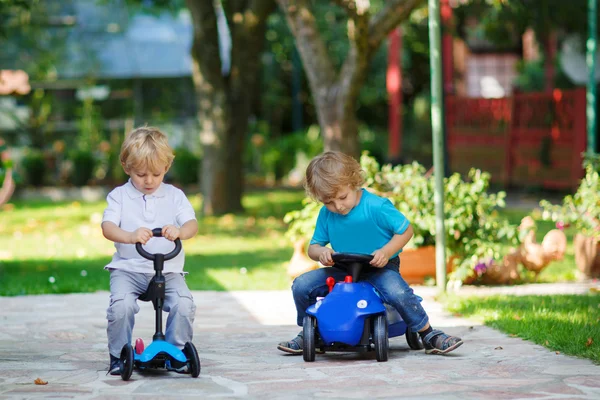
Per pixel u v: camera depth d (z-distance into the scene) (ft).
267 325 24.17
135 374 17.38
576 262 33.50
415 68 100.78
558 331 20.88
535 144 67.15
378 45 40.63
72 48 86.74
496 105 70.44
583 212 31.89
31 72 86.17
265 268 36.96
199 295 30.07
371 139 93.97
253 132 92.63
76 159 83.56
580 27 59.21
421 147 93.35
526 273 32.99
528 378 16.69
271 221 55.52
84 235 50.88
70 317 25.57
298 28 43.29
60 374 17.49
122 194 17.61
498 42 63.46
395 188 31.50
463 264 30.37
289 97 99.04
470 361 18.45
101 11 86.58
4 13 59.77
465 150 72.79
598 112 63.46
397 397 15.24
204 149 59.21
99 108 89.92
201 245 45.73
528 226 32.12
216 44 57.93
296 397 15.29
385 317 18.71
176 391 15.81
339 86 42.47
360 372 17.44
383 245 19.24
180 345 17.47
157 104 90.43
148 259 16.89
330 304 18.49
